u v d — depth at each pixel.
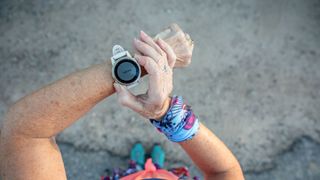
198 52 1.41
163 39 0.57
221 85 1.40
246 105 1.40
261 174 1.38
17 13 1.37
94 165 1.32
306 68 1.45
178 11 1.43
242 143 1.38
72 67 1.36
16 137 0.53
